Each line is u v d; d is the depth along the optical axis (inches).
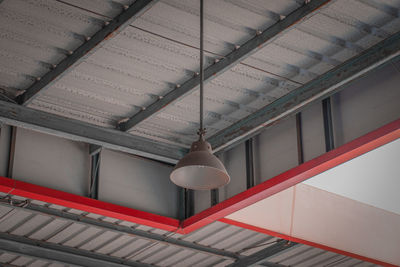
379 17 298.5
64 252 458.3
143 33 310.2
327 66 332.5
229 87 352.8
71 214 419.5
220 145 394.3
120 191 420.8
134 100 367.6
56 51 323.6
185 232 437.7
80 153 415.5
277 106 361.4
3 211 408.2
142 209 425.7
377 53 312.0
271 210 448.8
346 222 490.6
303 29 307.0
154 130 397.1
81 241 454.9
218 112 378.6
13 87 354.9
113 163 426.3
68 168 406.0
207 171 237.8
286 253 499.2
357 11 294.4
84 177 410.6
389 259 513.0
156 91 358.6
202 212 421.7
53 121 368.5
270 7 291.9
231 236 468.1
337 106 344.5
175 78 346.3
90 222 426.6
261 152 388.8
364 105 329.4
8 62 332.5
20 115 356.8
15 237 440.1
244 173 396.8
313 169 346.6
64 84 349.1
